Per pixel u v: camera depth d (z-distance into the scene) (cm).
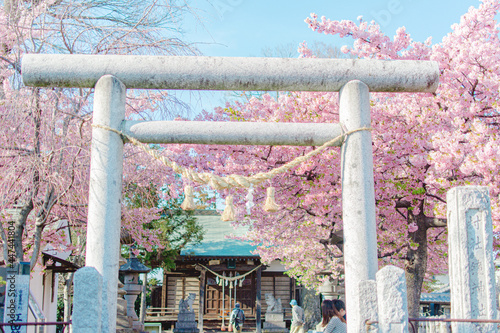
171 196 1148
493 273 528
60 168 742
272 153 999
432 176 861
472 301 522
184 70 592
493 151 758
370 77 603
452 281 541
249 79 595
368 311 487
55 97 722
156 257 2202
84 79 595
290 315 2433
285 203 1084
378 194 1025
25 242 1073
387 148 979
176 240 2250
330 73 600
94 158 574
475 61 898
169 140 594
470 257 532
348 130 589
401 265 1168
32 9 752
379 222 1169
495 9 936
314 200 1001
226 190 1061
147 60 596
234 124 599
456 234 538
